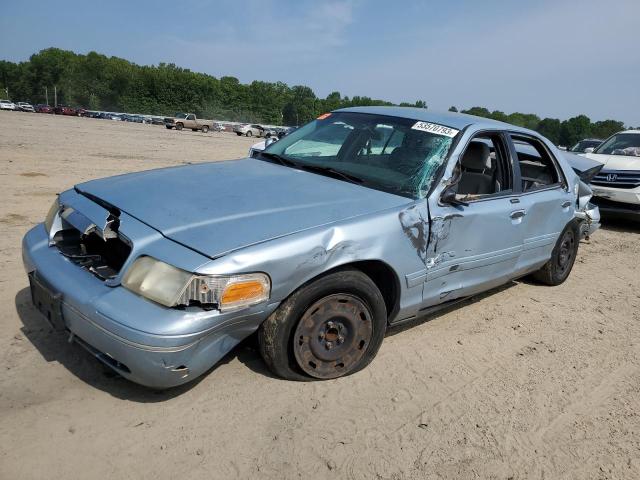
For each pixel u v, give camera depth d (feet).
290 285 8.98
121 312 8.08
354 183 11.76
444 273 11.80
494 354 12.63
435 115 13.58
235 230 8.91
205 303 8.14
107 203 9.98
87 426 8.51
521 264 14.92
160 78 350.84
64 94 351.67
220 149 70.28
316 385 10.26
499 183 13.83
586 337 14.20
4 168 33.60
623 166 28.99
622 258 23.40
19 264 15.28
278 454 8.36
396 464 8.48
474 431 9.55
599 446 9.56
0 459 7.66
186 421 8.87
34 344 10.71
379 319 10.61
